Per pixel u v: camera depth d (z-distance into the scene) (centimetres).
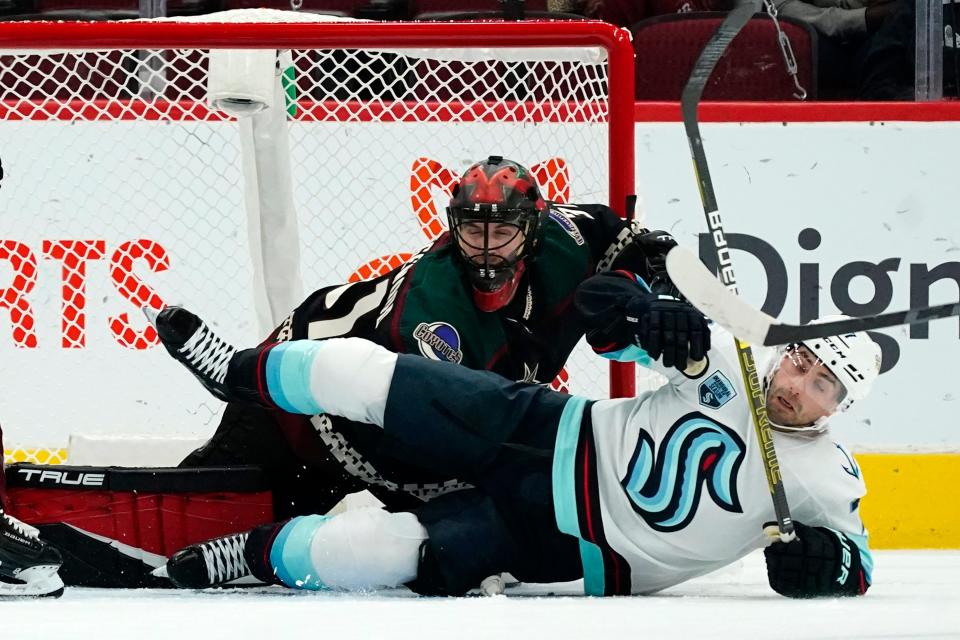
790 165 1488
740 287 1488
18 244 1420
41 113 1409
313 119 1406
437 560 905
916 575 1126
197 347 933
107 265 1422
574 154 1377
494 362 1012
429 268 1023
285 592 954
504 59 1315
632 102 1207
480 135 1396
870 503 1484
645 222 1481
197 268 1424
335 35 1180
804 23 1669
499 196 961
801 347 884
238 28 1183
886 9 1700
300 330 1070
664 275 1029
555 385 1335
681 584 1048
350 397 919
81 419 1428
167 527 1003
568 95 1323
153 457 1270
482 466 919
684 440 894
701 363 894
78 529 991
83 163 1414
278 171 1280
